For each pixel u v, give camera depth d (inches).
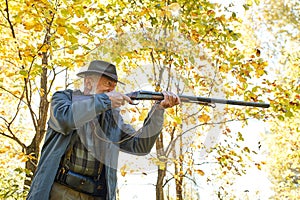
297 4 437.4
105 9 209.5
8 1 196.9
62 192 94.5
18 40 192.4
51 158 93.4
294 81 292.0
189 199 252.2
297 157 404.5
